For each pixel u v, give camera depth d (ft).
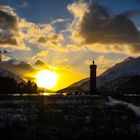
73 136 83.82
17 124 99.50
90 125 112.37
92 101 262.47
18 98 271.90
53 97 278.46
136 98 321.73
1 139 79.46
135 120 131.54
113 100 290.56
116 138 83.10
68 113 158.40
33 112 158.40
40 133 86.43
